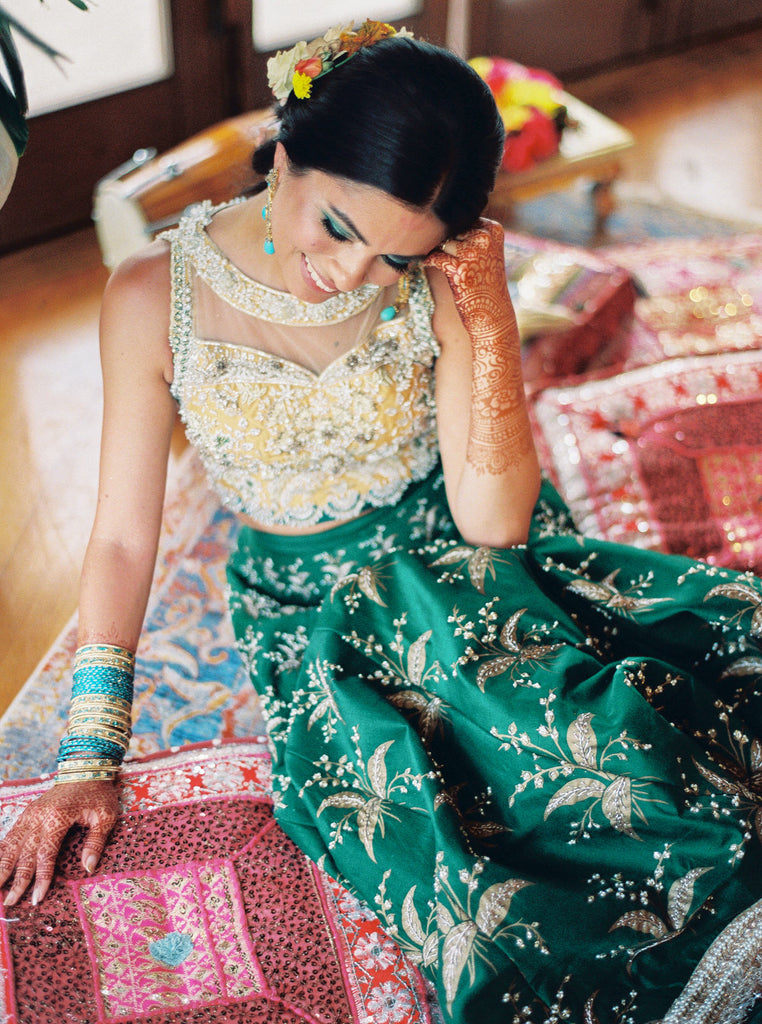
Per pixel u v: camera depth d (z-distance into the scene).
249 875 1.69
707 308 3.41
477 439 1.80
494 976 1.42
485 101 1.41
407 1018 1.57
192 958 1.59
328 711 1.76
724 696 1.75
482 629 1.70
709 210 4.21
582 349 3.11
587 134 3.75
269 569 2.01
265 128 1.65
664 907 1.47
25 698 2.22
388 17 4.64
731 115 5.06
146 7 3.90
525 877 1.48
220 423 1.78
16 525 2.72
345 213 1.43
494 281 1.70
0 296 3.65
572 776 1.54
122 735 1.71
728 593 1.73
